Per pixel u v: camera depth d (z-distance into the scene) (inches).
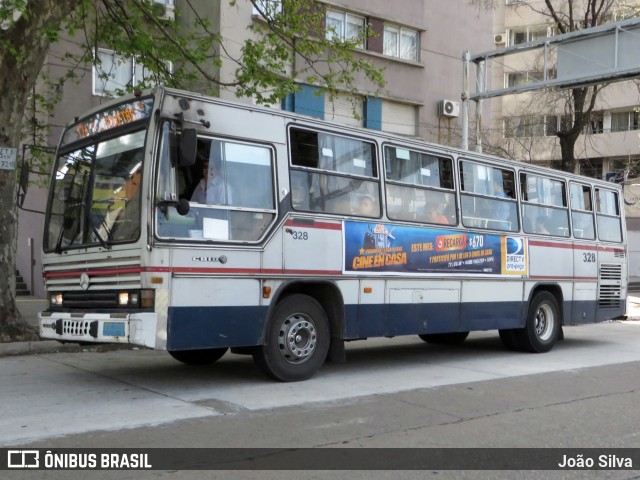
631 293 1036.5
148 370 343.0
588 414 263.4
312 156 319.9
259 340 294.0
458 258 387.2
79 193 302.4
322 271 316.5
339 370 356.8
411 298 358.9
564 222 473.4
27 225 727.1
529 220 442.3
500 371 365.1
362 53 794.8
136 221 267.1
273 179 301.3
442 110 882.1
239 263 285.9
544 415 260.2
